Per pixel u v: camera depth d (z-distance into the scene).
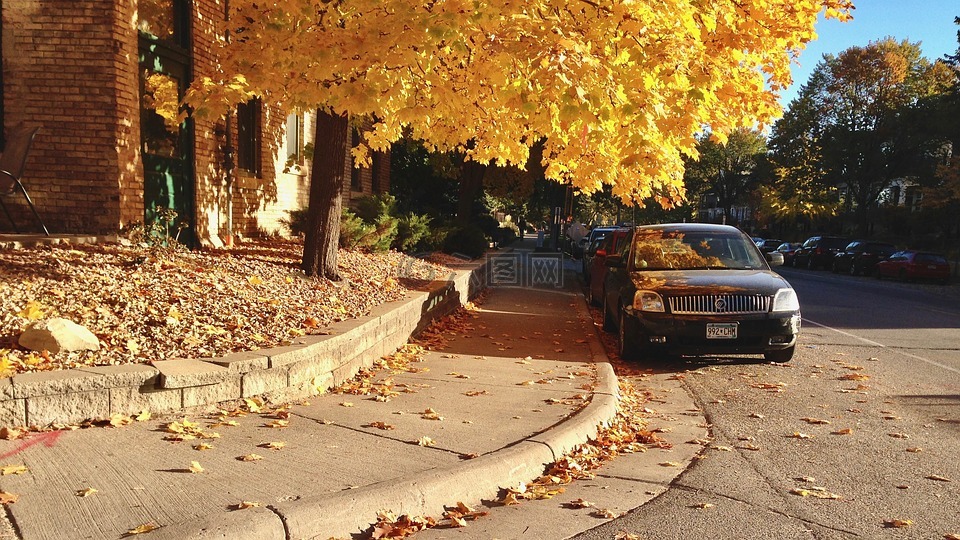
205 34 11.09
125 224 8.98
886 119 50.88
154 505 3.56
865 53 52.50
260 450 4.56
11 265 6.80
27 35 8.67
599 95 5.43
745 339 8.73
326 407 5.82
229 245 11.60
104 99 8.73
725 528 4.00
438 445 4.92
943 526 4.09
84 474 3.92
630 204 8.18
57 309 5.95
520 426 5.53
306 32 6.55
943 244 43.97
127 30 8.94
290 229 14.32
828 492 4.62
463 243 19.64
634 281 9.33
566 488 4.64
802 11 7.54
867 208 55.94
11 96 8.72
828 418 6.61
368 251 13.72
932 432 6.13
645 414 6.78
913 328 13.22
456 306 12.84
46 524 3.29
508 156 10.17
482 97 8.01
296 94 6.62
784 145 59.41
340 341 6.73
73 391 4.67
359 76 6.30
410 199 26.48
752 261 10.13
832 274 38.44
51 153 8.79
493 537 3.80
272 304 7.50
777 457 5.41
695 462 5.29
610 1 5.98
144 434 4.64
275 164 14.36
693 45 6.25
